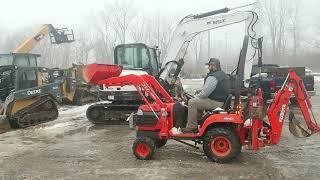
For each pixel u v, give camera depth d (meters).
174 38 12.89
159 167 7.49
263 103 7.95
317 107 16.64
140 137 8.24
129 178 6.82
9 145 9.82
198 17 12.65
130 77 8.62
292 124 8.27
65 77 19.47
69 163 7.93
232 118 7.64
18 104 12.47
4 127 12.27
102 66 8.68
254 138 7.71
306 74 18.59
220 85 7.97
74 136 11.04
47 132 11.73
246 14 11.89
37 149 9.32
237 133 7.82
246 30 11.78
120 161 8.02
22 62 17.36
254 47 11.34
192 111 7.96
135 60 14.17
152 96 8.49
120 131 11.84
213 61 8.11
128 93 13.20
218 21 12.38
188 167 7.45
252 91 8.20
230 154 7.61
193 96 9.06
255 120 7.71
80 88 19.98
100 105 13.43
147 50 14.10
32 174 7.20
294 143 9.52
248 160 7.90
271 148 8.98
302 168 7.31
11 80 13.52
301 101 7.92
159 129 8.25
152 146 8.02
